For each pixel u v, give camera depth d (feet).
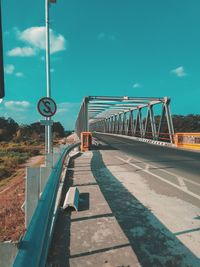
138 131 184.65
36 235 9.15
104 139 175.83
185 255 14.76
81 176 38.29
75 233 17.69
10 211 29.09
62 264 13.93
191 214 21.31
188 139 99.91
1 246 8.05
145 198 26.04
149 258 14.44
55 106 38.32
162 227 18.66
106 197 26.45
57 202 22.68
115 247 15.72
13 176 79.66
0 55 8.72
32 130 483.10
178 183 33.32
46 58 53.26
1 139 385.91
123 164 52.21
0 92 8.84
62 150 49.47
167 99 130.62
